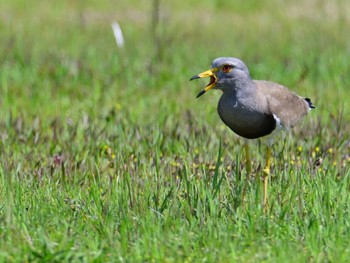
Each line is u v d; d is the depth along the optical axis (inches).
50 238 390.3
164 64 860.0
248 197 442.6
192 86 779.4
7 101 707.4
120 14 1190.3
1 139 569.0
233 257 370.9
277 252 378.3
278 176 478.6
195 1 1290.6
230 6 1263.5
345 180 455.5
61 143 566.9
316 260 372.5
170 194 445.4
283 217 419.8
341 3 1227.2
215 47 975.6
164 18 1104.8
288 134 561.9
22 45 952.3
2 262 366.3
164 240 387.2
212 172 501.4
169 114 663.8
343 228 402.3
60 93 745.6
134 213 423.2
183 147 559.8
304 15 1170.0
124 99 729.6
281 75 812.6
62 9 1218.6
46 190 460.8
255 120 457.7
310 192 449.4
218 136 583.5
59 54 903.1
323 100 713.6
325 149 541.3
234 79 455.8
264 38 1037.2
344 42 975.0
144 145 559.2
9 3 1242.0
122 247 382.0
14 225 402.9
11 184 457.4
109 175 483.8
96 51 931.3
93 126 615.5
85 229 410.0
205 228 401.7
